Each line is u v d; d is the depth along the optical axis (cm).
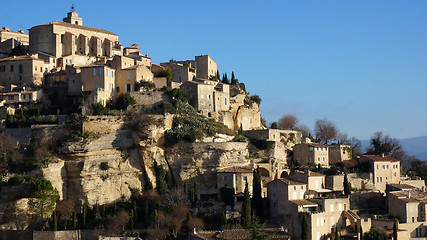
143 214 17412
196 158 19125
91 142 18625
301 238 15300
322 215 15962
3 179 17700
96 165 18475
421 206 17062
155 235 15875
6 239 16712
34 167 18012
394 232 15775
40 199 17262
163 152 19262
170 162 19212
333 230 16338
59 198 18100
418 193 17988
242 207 16488
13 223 17150
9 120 19825
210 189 18662
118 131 19150
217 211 17788
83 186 18225
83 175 18262
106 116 19275
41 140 18912
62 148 18438
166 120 19638
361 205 18288
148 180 18838
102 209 17550
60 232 16312
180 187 18550
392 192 17575
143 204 18100
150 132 18900
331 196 17275
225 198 18175
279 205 16875
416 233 16638
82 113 19712
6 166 18125
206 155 19138
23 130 19138
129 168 18850
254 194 17175
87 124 19038
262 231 15188
